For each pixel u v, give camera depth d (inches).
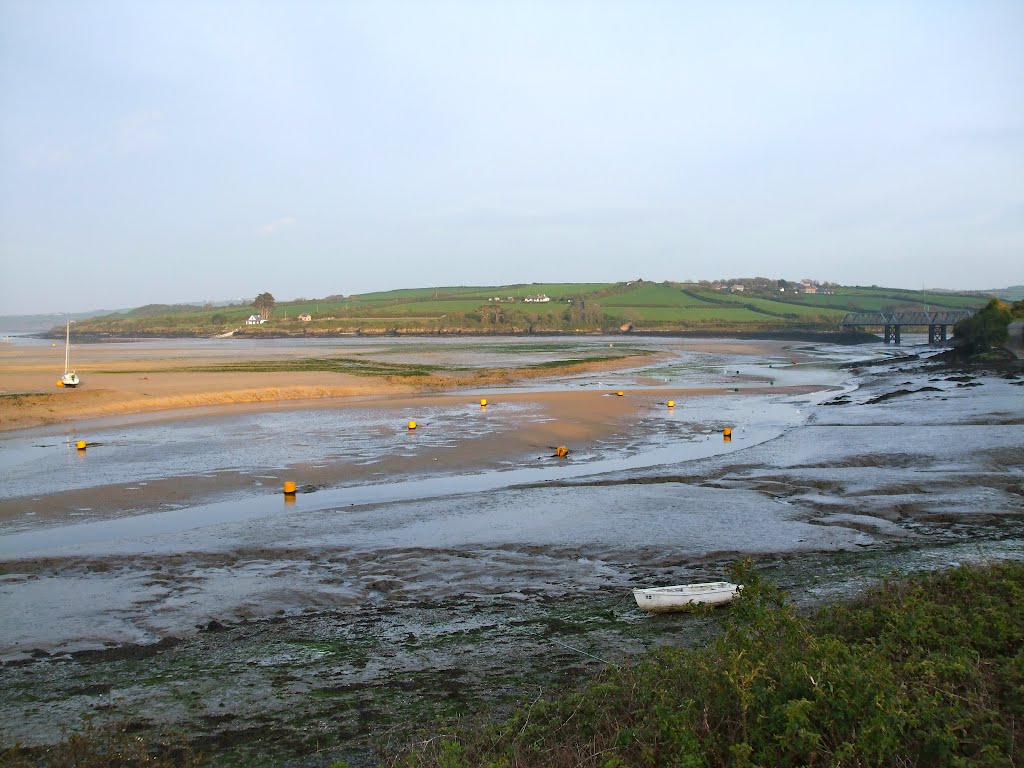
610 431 1323.8
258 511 794.8
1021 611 358.3
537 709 318.7
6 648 434.0
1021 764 235.5
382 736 318.0
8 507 800.9
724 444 1202.6
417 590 530.6
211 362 3161.9
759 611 358.0
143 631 458.3
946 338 6535.4
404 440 1214.3
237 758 305.1
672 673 319.9
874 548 609.9
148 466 1009.5
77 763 291.4
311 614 486.3
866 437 1175.6
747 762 244.5
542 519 719.1
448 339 6958.7
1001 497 770.2
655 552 610.2
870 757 245.1
